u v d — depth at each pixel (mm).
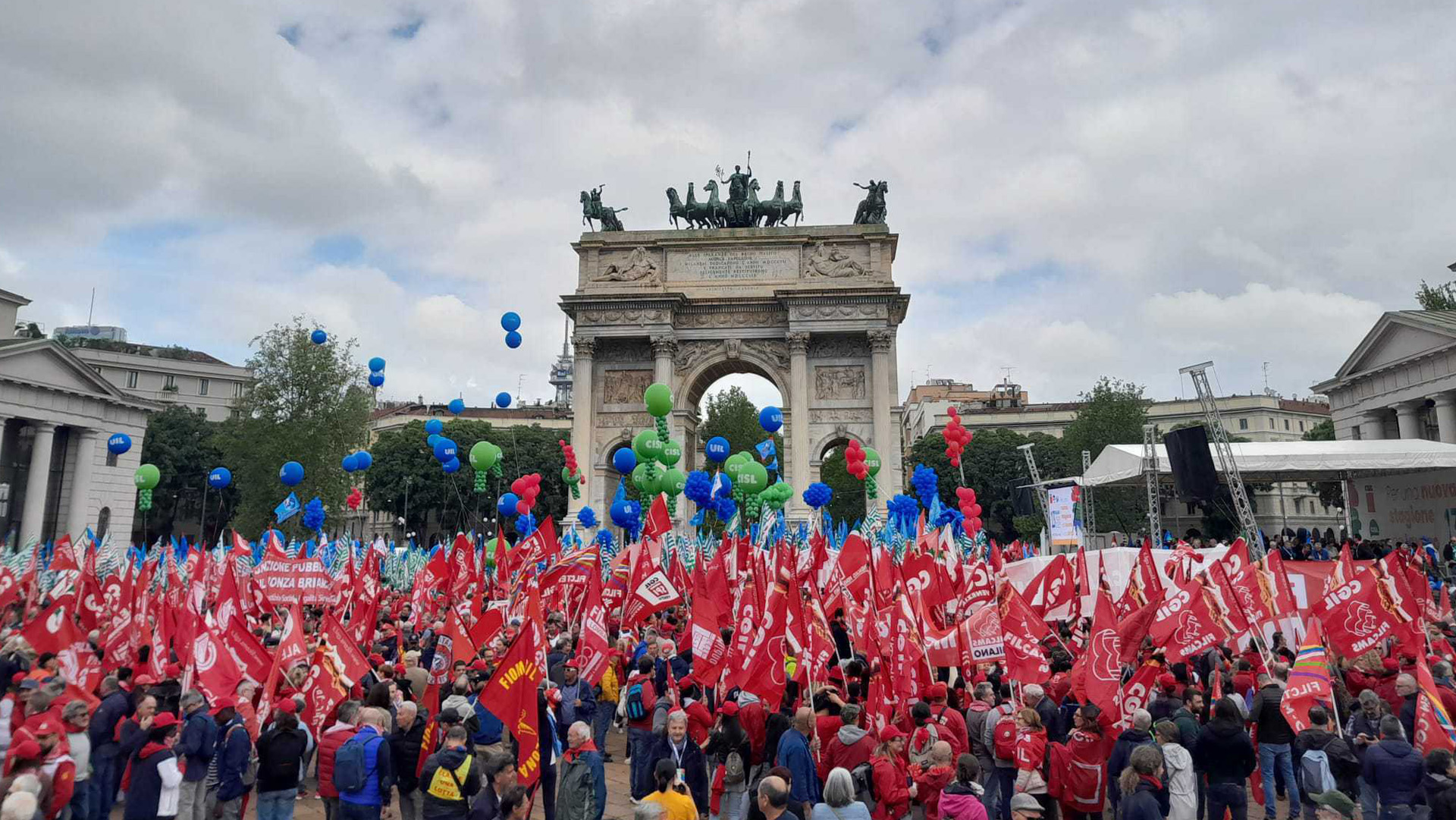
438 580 38156
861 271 79938
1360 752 16625
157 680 20609
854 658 23734
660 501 31156
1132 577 27875
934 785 15391
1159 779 14086
